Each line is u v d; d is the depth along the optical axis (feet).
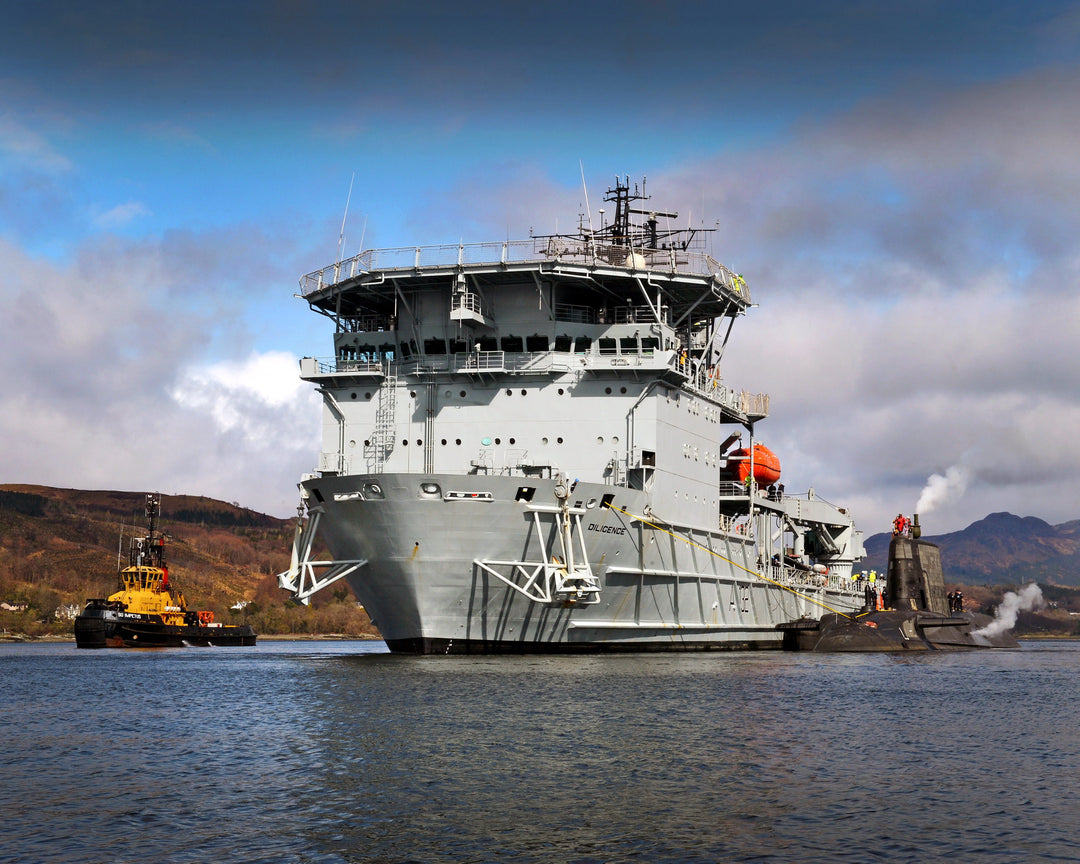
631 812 94.27
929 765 116.57
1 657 331.16
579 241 248.93
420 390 241.35
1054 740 135.74
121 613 413.18
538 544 213.46
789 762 116.57
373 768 111.65
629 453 233.14
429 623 219.61
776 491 326.24
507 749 122.01
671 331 240.73
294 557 225.15
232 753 120.37
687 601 258.57
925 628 331.57
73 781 105.70
